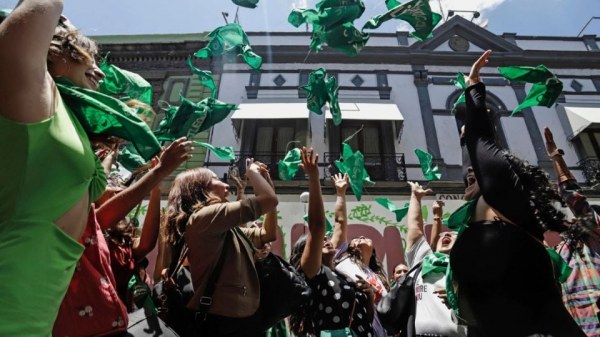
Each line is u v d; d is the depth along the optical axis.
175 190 2.34
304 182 9.79
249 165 2.29
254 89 11.35
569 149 10.48
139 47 12.02
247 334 1.96
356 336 2.57
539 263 1.49
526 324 1.39
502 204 1.56
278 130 10.99
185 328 1.98
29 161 1.00
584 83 11.52
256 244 2.50
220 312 1.88
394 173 10.18
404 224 8.69
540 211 1.54
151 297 2.36
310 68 11.74
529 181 1.57
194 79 11.60
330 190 9.65
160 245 3.08
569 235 1.77
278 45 11.91
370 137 10.79
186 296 2.03
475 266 1.55
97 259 1.67
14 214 1.00
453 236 3.37
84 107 1.26
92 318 1.55
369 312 2.77
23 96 0.96
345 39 2.84
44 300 1.06
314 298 2.71
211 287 1.90
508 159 1.60
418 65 11.86
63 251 1.13
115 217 1.90
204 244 1.96
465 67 11.87
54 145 1.05
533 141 10.61
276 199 2.07
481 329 1.54
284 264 2.32
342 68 11.77
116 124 1.30
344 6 2.77
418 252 3.23
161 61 11.97
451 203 9.39
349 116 10.34
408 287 3.03
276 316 2.15
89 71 1.45
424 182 10.00
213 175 2.42
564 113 10.88
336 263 3.32
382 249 8.45
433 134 10.79
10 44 0.92
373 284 3.23
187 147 1.99
